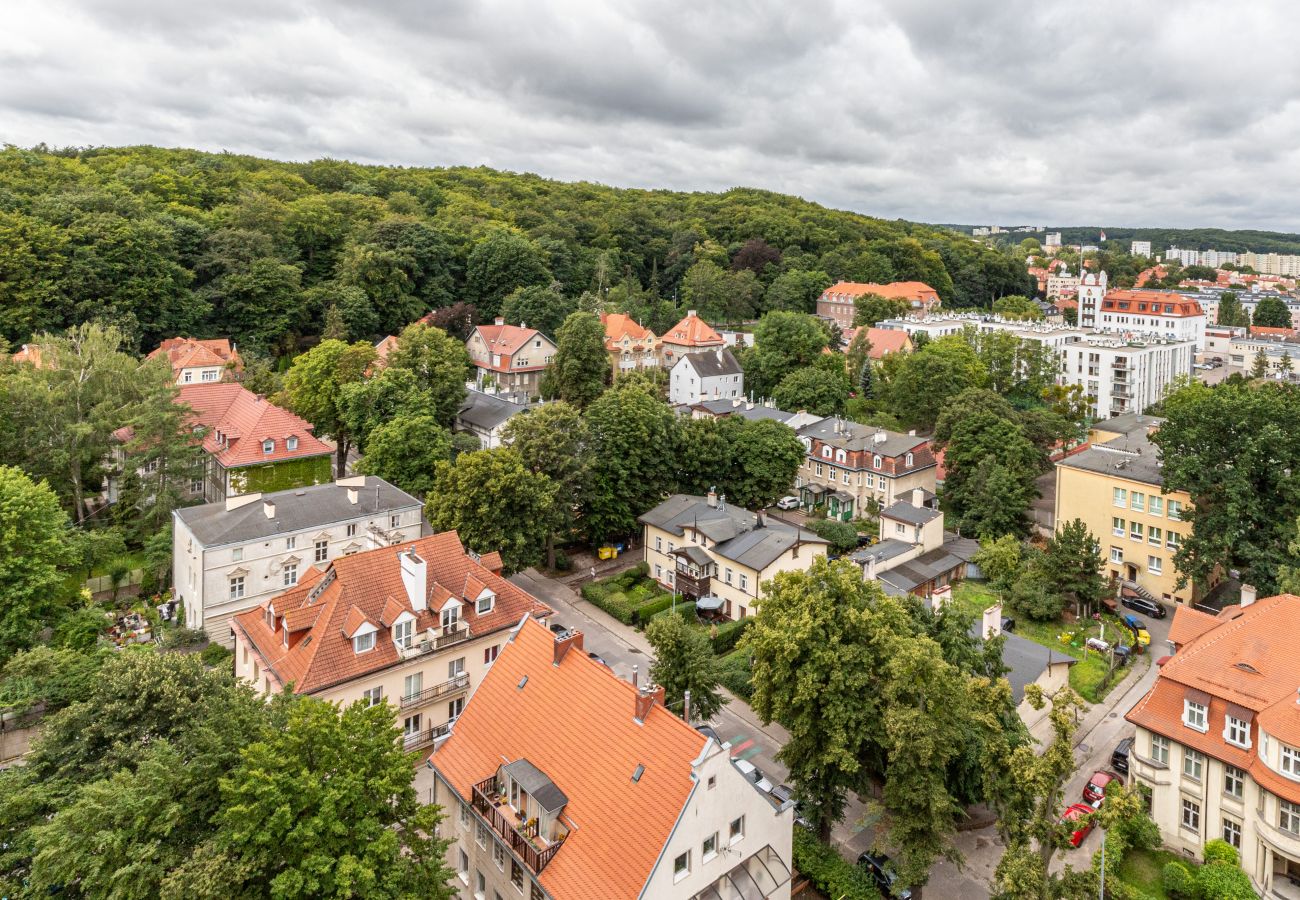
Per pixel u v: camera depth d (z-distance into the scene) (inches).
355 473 3203.7
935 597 2422.5
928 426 4562.0
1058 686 2133.4
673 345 5876.0
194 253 5022.1
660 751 1217.4
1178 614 1824.6
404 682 1798.7
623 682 1337.4
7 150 5511.8
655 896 1113.4
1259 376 6097.4
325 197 6412.4
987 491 3208.7
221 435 3014.3
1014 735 1675.7
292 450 3002.0
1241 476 2448.3
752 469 3378.4
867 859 1540.4
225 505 2464.3
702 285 7214.6
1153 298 7327.8
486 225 6806.1
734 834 1233.4
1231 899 1400.1
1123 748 1873.8
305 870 997.2
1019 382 5221.5
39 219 4256.9
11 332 3986.2
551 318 5728.3
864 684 1494.8
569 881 1160.2
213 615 2277.3
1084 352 5802.2
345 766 1085.1
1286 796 1360.7
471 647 1900.8
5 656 2078.0
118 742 1253.7
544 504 2586.1
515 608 2006.6
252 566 2341.3
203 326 4795.8
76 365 3021.7
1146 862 1565.0
